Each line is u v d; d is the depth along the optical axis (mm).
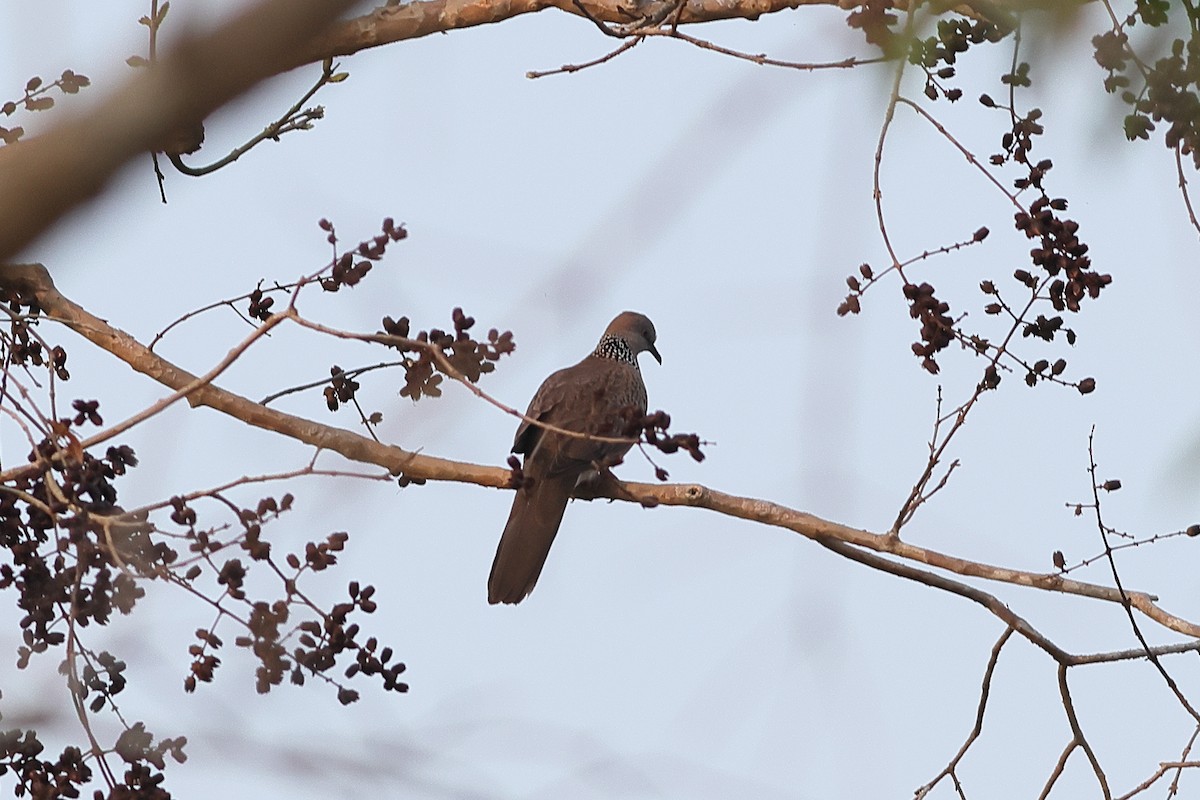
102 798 8961
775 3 11992
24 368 11375
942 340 10508
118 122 3674
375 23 12609
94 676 8891
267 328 8734
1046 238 10406
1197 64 7281
